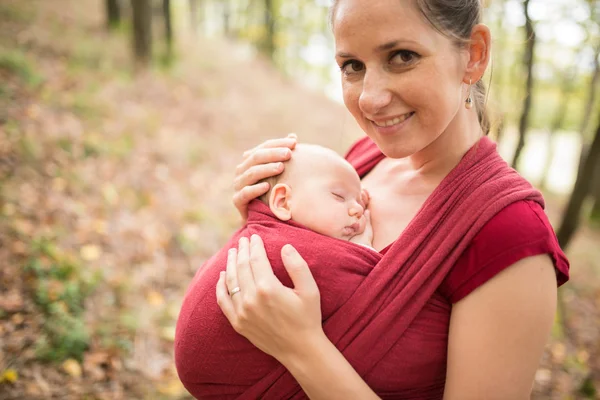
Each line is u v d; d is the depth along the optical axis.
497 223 1.00
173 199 5.32
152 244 4.45
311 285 1.10
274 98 11.21
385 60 1.03
